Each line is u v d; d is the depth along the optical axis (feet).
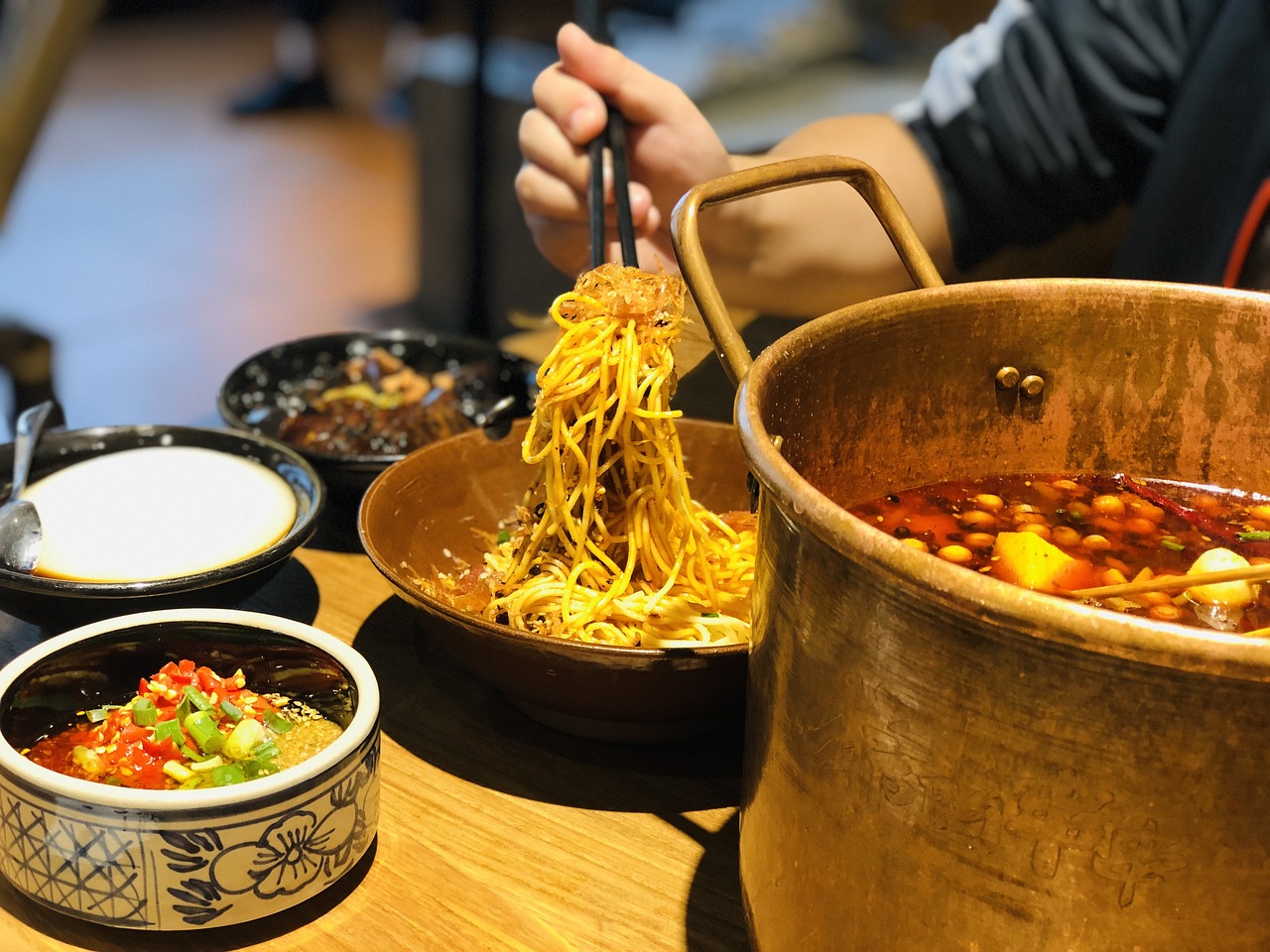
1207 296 3.05
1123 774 1.74
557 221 5.32
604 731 3.35
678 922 2.82
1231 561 2.81
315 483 3.90
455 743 3.40
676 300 3.46
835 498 3.08
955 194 6.96
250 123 19.52
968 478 3.30
